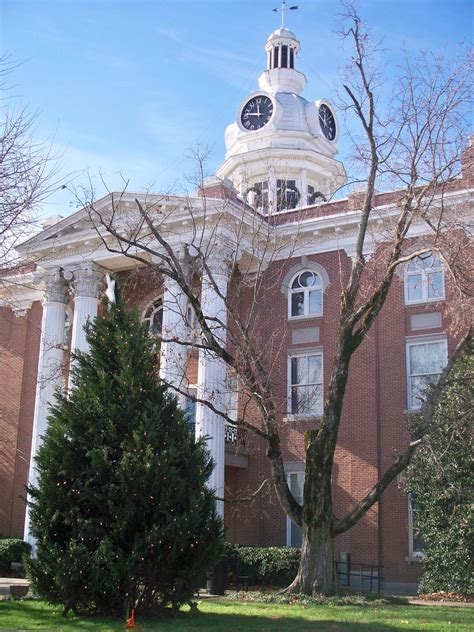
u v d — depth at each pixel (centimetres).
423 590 2248
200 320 1798
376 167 1891
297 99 4522
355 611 1521
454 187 2473
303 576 1794
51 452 1354
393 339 2758
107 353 1441
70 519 1305
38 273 3269
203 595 1966
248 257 2955
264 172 4175
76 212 3094
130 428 1359
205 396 2605
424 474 2239
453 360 1859
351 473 2706
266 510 2859
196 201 2769
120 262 3105
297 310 2991
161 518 1315
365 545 2603
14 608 1444
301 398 2812
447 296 2678
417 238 2528
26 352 3728
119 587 1278
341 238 2917
